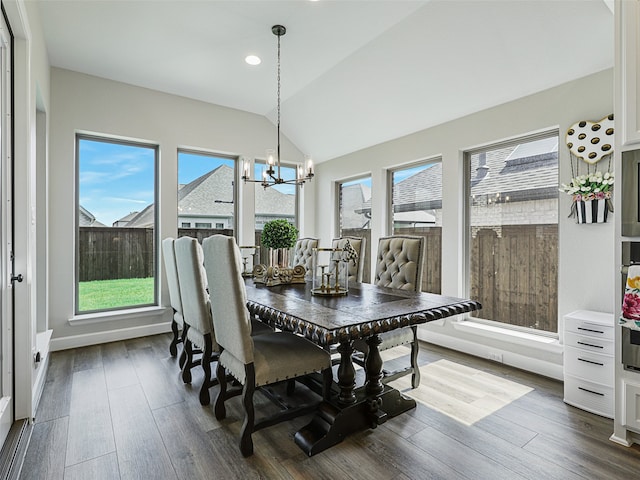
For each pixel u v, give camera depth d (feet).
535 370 9.20
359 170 15.01
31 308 6.80
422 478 5.24
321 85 12.44
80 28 9.37
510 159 10.36
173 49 10.41
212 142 14.32
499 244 10.61
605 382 6.97
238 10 8.64
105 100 12.14
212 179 14.90
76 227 12.17
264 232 9.45
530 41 8.11
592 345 7.15
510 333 9.83
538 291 9.71
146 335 12.75
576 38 7.63
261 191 16.15
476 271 11.19
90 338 11.72
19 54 6.64
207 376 7.58
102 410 7.27
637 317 5.79
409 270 8.84
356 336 5.16
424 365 9.82
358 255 10.41
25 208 6.61
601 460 5.64
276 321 5.96
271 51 10.48
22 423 6.49
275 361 6.01
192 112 13.87
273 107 14.75
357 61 10.80
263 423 5.96
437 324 11.66
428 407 7.42
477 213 11.18
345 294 7.65
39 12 8.55
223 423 6.81
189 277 7.79
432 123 11.85
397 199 13.91
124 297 12.97
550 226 9.48
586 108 8.34
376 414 6.60
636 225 5.91
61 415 7.06
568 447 5.99
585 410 7.25
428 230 12.68
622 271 6.09
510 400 7.73
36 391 7.47
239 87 12.92
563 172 8.77
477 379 8.86
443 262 11.57
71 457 5.72
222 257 5.81
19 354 6.55
